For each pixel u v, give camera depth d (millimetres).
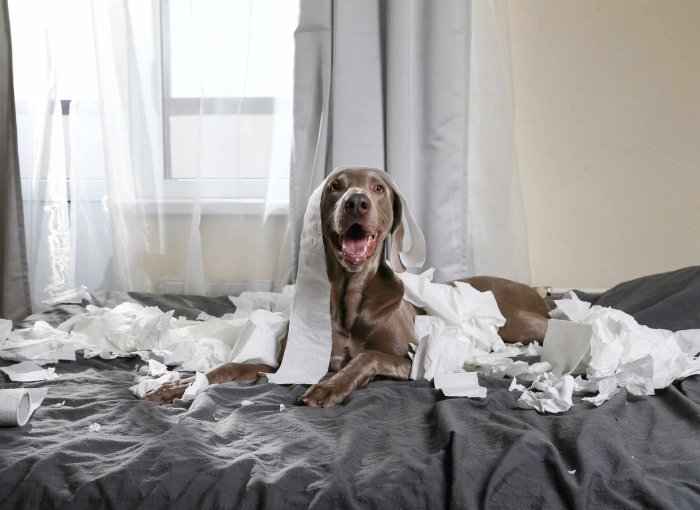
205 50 3189
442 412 1608
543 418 1656
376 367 1961
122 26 3164
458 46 3023
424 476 1309
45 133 3209
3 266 3166
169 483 1291
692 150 3283
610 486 1298
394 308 2129
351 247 1979
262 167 3230
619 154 3316
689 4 3230
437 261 3082
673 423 1620
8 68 3094
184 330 2420
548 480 1318
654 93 3283
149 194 3246
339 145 3043
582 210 3342
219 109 3211
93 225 3303
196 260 3211
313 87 3104
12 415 1561
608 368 1918
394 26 2959
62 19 3215
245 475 1314
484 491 1275
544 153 3340
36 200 3227
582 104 3314
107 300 2979
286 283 3232
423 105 3076
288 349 2041
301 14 3061
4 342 2277
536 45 3314
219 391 1816
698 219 3299
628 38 3273
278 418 1645
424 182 3098
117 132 3215
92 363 2188
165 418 1631
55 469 1354
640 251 3342
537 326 2416
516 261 3150
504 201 3127
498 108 3117
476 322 2383
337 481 1270
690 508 1243
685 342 2148
